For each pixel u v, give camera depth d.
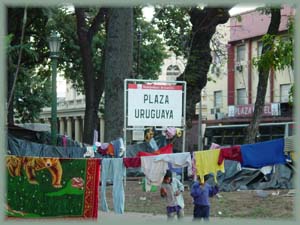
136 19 31.78
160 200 16.23
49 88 38.56
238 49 45.62
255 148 11.34
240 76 45.19
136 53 34.59
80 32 26.98
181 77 22.75
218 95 47.88
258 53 43.38
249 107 43.56
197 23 22.80
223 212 13.92
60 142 24.06
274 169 17.00
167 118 16.91
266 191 17.33
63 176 12.05
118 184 12.98
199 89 22.89
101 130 50.50
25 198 11.73
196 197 11.25
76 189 12.12
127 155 18.84
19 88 32.47
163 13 28.03
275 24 23.02
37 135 25.28
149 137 18.88
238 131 36.97
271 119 39.72
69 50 31.55
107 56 18.48
